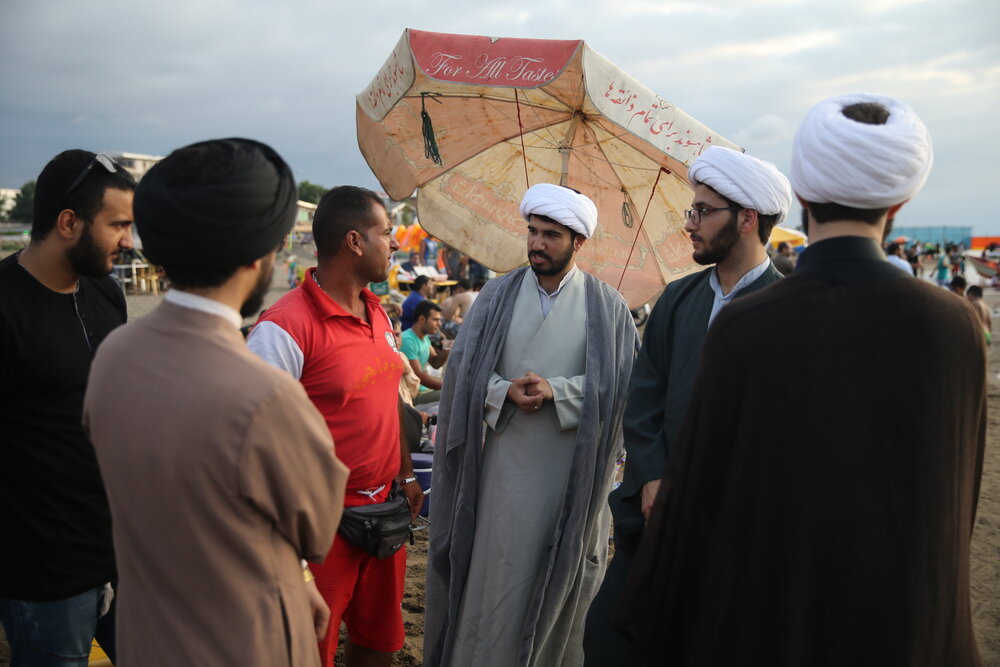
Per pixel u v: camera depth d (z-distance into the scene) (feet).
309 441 4.61
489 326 9.34
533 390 8.70
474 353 9.23
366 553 8.41
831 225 4.85
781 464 4.62
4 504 6.89
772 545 4.69
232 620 4.46
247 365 4.46
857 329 4.53
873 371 4.52
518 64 9.21
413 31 9.66
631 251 12.15
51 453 6.95
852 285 4.61
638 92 9.08
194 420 4.26
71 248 6.88
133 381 4.45
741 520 4.75
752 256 7.63
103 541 7.35
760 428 4.65
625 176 11.55
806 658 4.68
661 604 5.19
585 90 9.09
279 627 4.64
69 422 7.06
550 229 8.87
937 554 4.62
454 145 11.71
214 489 4.30
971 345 4.68
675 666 5.27
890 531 4.55
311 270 8.32
